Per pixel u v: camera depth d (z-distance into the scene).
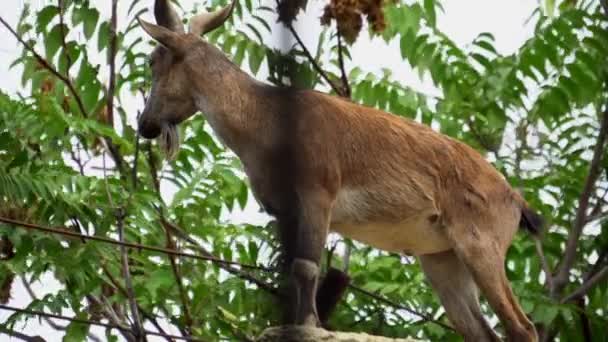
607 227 17.73
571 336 16.91
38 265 14.49
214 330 15.13
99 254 14.70
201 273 15.70
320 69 16.06
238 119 14.24
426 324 16.27
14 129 15.05
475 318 14.74
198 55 14.42
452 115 18.12
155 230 15.18
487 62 18.03
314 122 14.29
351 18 15.82
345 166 14.36
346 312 16.20
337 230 14.59
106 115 16.33
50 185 14.49
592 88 17.42
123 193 15.11
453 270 14.92
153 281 15.30
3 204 14.60
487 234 14.70
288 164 14.10
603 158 18.06
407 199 14.52
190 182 16.09
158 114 14.47
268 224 15.38
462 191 14.73
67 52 16.38
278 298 13.93
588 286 16.89
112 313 14.96
